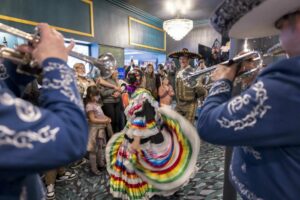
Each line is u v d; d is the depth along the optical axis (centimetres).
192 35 927
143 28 768
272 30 72
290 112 50
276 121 51
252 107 53
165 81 375
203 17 827
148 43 805
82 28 525
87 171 284
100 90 344
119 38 652
